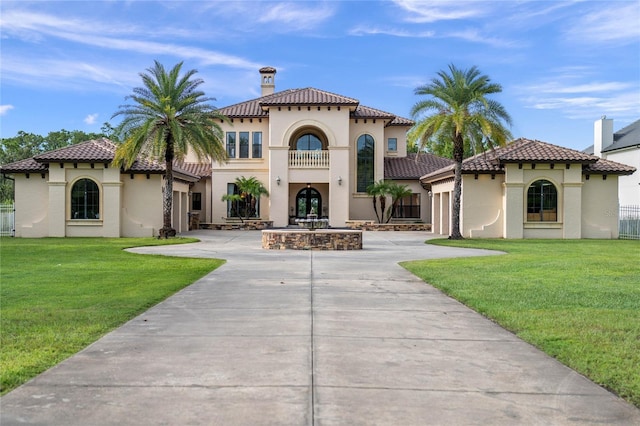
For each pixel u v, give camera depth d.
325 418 4.48
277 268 15.74
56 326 7.76
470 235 32.53
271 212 42.16
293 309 9.30
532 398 5.00
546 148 32.66
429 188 43.91
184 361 6.07
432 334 7.51
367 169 44.94
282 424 4.34
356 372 5.72
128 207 32.72
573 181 32.00
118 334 7.39
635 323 8.07
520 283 12.37
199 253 21.17
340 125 42.09
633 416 4.60
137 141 28.22
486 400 4.94
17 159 70.06
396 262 17.61
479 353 6.52
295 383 5.34
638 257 19.30
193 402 4.80
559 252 21.73
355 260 18.33
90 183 32.25
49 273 14.43
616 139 48.84
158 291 11.14
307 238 23.17
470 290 11.28
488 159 33.22
